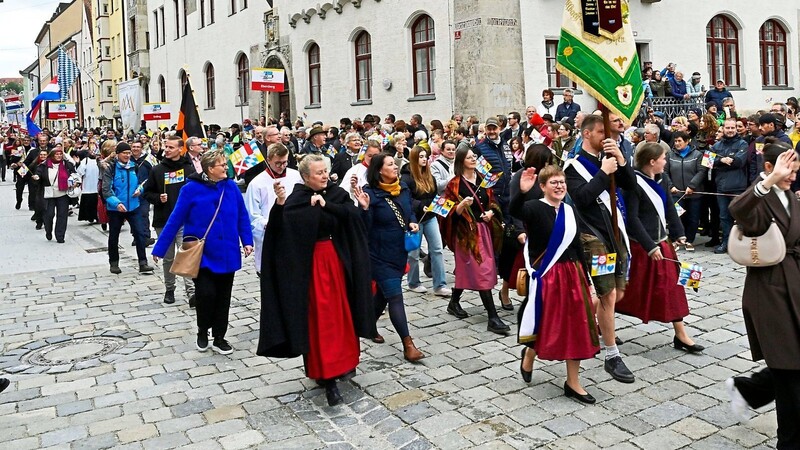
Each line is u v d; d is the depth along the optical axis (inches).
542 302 202.7
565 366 235.1
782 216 157.1
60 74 1488.7
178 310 325.4
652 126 343.3
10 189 1033.5
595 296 207.2
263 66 1019.3
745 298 163.3
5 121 3142.2
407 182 320.8
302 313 205.0
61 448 186.5
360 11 795.4
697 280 215.2
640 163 238.4
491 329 274.7
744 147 395.9
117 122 1806.1
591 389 215.0
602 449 176.6
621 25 224.4
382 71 767.7
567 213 200.7
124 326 300.2
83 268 429.4
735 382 176.7
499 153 327.0
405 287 352.8
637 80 227.3
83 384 233.0
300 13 906.7
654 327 273.4
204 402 215.3
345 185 313.0
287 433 192.5
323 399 215.2
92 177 597.9
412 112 728.3
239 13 1086.4
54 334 290.4
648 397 207.8
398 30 738.2
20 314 323.6
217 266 256.4
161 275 405.4
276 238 209.8
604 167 211.3
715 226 430.0
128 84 1106.7
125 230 601.6
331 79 861.2
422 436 187.6
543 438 183.8
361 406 208.7
